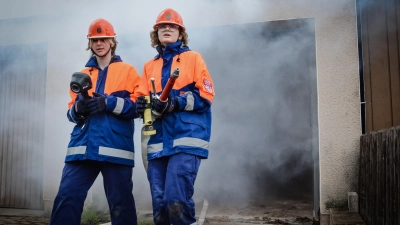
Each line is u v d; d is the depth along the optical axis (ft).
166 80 9.68
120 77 10.64
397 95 14.73
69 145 10.37
